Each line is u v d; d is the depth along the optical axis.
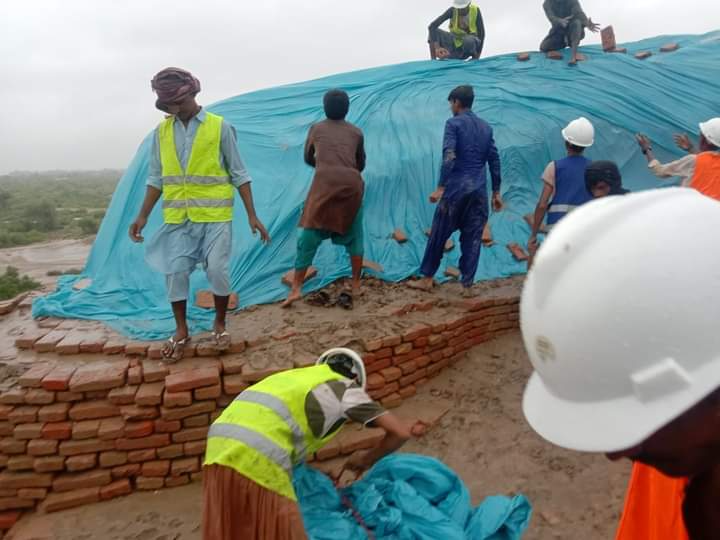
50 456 3.83
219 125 4.10
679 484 1.28
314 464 4.04
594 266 0.94
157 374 4.01
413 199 6.87
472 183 5.38
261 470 2.35
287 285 5.64
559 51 10.02
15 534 3.64
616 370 0.93
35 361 4.22
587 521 3.43
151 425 3.88
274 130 7.25
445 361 5.21
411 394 4.85
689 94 8.95
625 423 0.93
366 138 7.19
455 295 5.80
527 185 7.59
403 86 8.26
